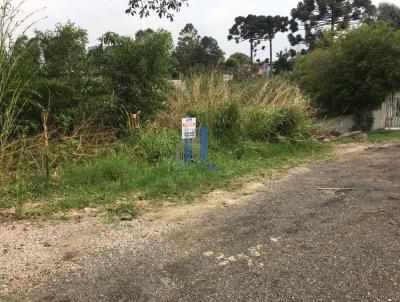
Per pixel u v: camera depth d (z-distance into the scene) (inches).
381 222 218.5
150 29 433.4
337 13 2009.1
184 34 1829.5
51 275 160.6
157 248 186.7
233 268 166.2
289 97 521.0
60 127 363.6
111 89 408.5
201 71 557.3
